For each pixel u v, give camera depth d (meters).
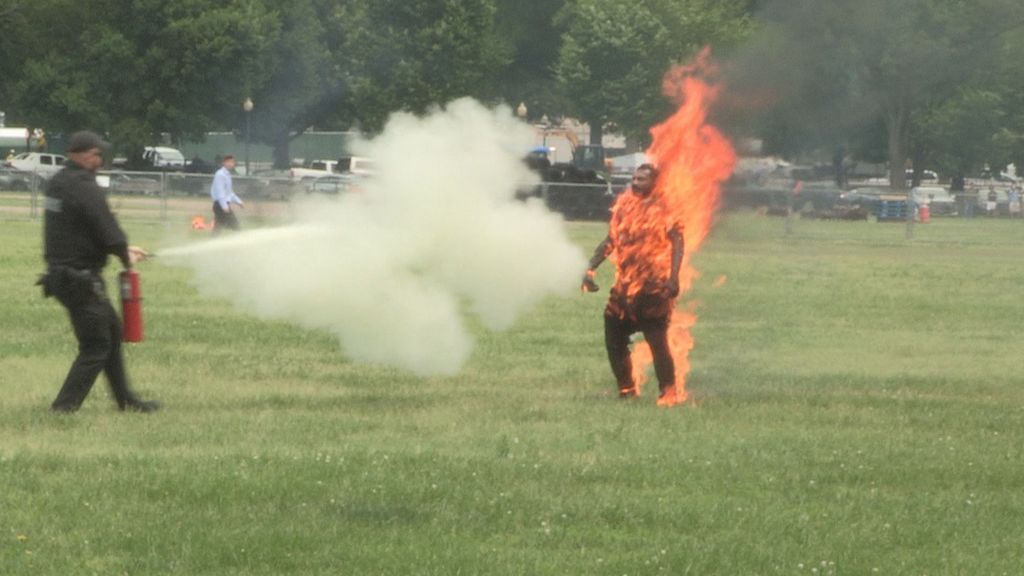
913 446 29.48
